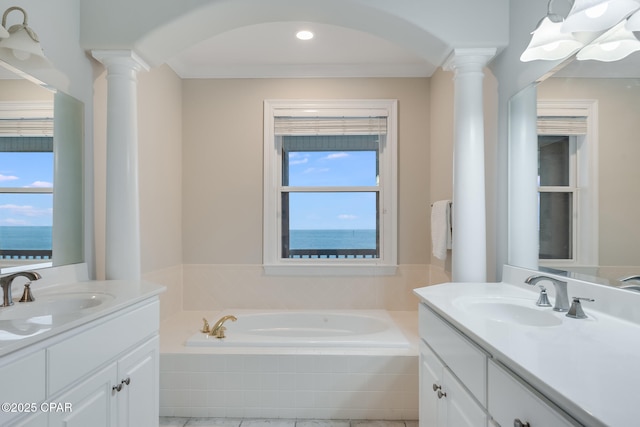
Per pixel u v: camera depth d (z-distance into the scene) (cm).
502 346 98
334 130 343
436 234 290
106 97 222
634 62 126
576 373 80
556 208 162
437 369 154
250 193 341
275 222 343
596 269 141
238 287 340
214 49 298
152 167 286
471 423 119
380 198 344
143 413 165
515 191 194
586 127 145
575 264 151
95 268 209
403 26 205
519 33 190
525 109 185
